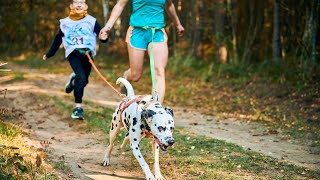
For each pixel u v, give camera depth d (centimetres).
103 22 1878
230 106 1052
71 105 922
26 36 2209
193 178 520
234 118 927
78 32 804
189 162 576
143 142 665
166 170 548
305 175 541
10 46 2172
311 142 724
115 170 555
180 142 671
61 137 713
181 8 1661
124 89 707
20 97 1030
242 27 1529
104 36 652
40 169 515
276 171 552
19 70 1599
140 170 557
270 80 1211
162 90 624
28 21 2136
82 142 686
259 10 1468
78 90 808
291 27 1334
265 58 1407
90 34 810
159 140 459
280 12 1317
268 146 698
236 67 1367
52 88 1186
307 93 1055
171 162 579
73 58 814
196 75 1401
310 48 1178
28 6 2148
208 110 1022
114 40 1930
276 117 919
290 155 647
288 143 719
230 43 1528
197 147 648
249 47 1449
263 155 623
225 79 1320
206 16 1591
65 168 545
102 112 877
